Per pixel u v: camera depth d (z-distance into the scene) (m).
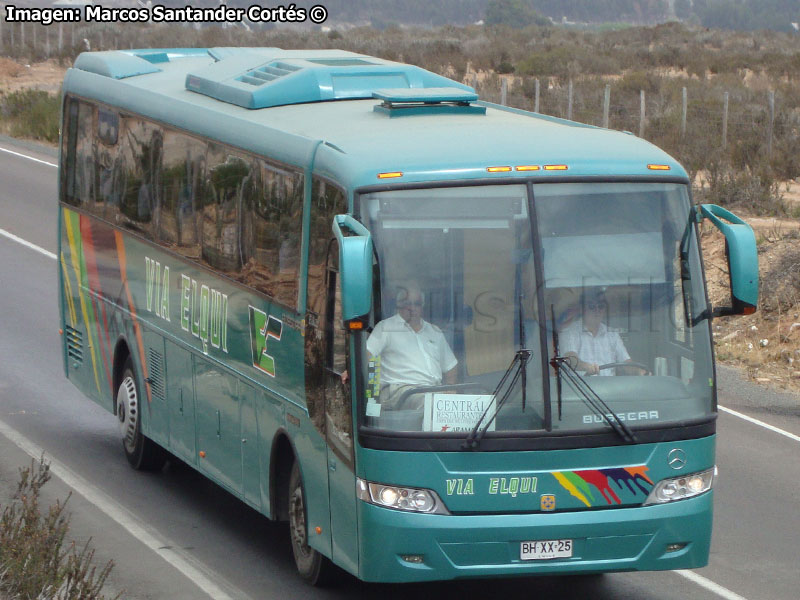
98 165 44.97
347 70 35.91
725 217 27.83
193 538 34.56
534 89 151.75
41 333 61.00
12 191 102.56
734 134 114.00
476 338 26.28
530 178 26.92
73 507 36.97
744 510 38.16
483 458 25.75
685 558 27.02
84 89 46.31
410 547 25.70
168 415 38.94
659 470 26.56
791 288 64.38
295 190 30.12
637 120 124.00
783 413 50.41
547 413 25.92
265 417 31.81
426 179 26.70
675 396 26.94
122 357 43.75
